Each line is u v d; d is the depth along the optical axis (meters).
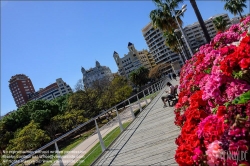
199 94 3.54
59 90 138.12
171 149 5.81
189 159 2.50
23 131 27.59
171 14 30.62
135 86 81.88
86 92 42.28
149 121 10.94
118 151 7.68
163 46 111.06
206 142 2.46
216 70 3.52
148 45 123.56
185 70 11.87
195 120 3.27
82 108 40.22
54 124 34.69
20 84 150.38
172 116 9.89
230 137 2.17
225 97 3.03
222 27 56.53
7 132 33.28
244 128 2.12
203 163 2.38
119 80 58.00
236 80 2.96
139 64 127.94
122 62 130.50
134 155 6.57
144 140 7.76
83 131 36.25
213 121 2.44
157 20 31.00
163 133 7.65
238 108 2.27
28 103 40.59
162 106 14.30
